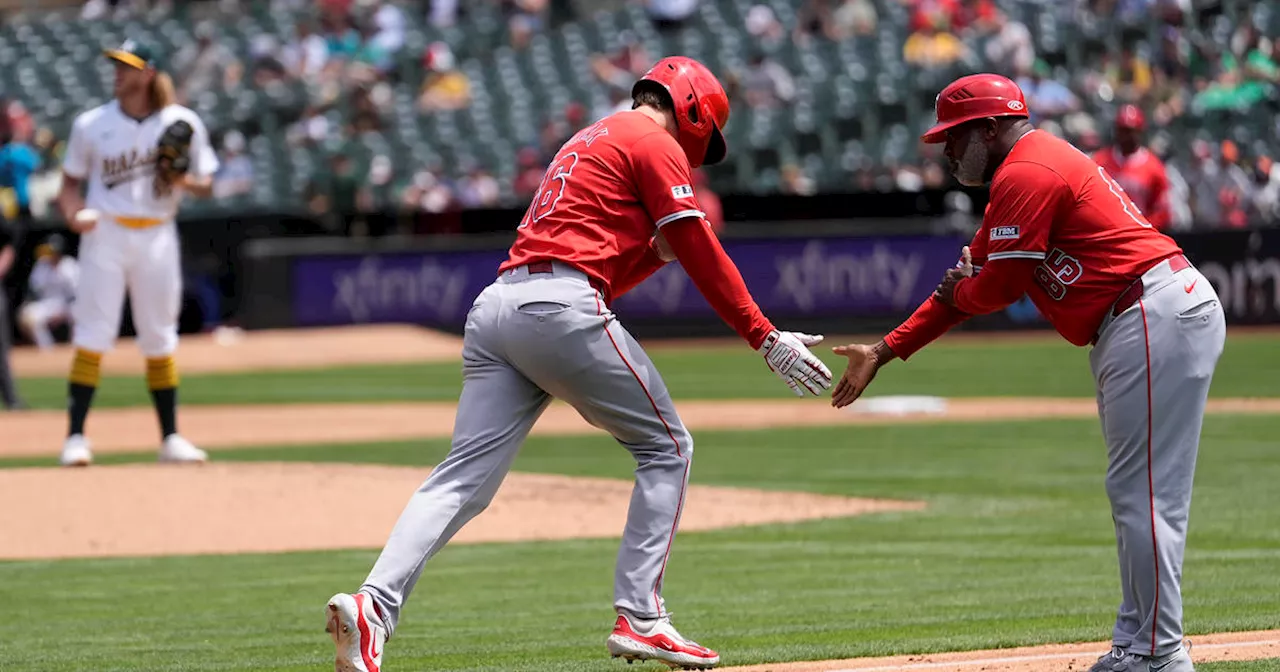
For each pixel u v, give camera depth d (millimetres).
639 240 18188
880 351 18594
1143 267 17234
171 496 34656
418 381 70188
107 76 116438
